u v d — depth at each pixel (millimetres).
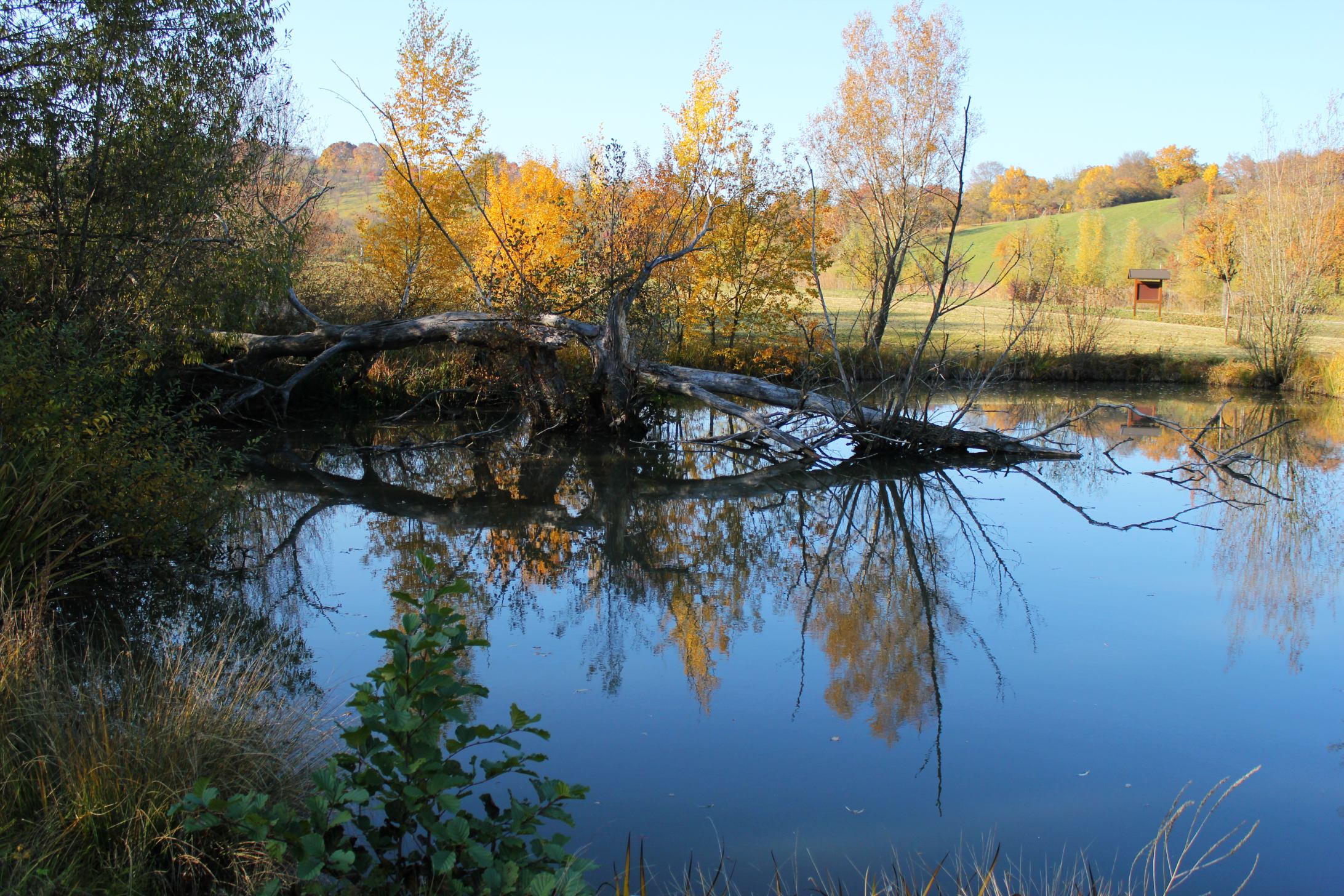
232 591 7746
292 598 7645
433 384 18188
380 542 9703
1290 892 3945
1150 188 80625
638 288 15695
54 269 9945
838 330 29469
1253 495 13008
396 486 12492
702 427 18828
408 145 19734
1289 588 8648
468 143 20016
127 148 10133
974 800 4738
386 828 3502
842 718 5727
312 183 24531
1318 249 24734
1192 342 31984
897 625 7562
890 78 25312
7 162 9484
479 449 15281
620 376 15727
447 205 20016
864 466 14688
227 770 3824
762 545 10188
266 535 9719
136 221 10266
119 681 4844
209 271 10906
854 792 4797
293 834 3053
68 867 3170
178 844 3342
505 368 17953
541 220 20766
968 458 15203
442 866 3014
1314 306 25234
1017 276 38000
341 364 17828
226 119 10961
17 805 3488
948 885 3947
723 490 12867
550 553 9586
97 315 10031
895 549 10078
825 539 10477
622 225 17781
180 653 5156
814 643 7102
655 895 3791
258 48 11148
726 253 20922
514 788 4684
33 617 4988
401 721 3184
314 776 3287
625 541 10172
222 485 8750
